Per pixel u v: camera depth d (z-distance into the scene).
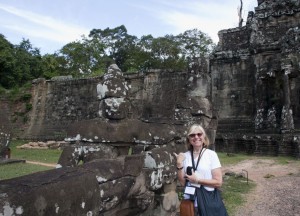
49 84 36.47
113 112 5.83
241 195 10.04
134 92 32.47
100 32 58.62
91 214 2.99
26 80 42.97
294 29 25.81
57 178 2.73
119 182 4.08
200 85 9.59
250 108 29.00
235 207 8.63
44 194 2.45
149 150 5.72
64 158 5.44
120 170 4.14
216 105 30.36
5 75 40.66
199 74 9.67
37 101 36.75
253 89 29.05
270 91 27.22
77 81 34.88
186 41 51.19
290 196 9.96
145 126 6.20
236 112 29.48
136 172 4.47
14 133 36.62
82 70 48.41
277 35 29.95
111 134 5.64
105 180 3.82
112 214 4.30
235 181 12.33
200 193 4.05
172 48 49.72
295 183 12.05
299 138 21.38
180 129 7.11
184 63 48.06
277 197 9.88
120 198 4.14
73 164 5.40
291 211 8.31
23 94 37.34
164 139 6.30
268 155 22.92
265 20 30.83
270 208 8.62
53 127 35.19
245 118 28.83
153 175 5.22
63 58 48.97
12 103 37.56
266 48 27.94
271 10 30.67
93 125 5.65
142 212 5.12
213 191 4.11
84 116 33.81
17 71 41.59
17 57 43.38
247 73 29.58
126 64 51.50
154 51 50.00
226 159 20.33
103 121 5.78
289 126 23.48
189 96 9.58
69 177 2.82
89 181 3.02
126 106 6.00
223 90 30.30
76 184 2.82
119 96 5.95
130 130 5.88
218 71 30.78
